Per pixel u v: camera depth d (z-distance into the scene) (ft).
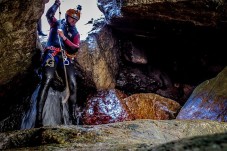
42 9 15.89
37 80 20.21
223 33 21.98
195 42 24.97
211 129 11.87
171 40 25.54
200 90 22.11
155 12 19.90
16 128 19.25
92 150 6.45
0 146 9.04
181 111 21.72
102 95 22.79
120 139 8.36
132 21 22.49
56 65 17.10
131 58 27.14
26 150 7.14
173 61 28.17
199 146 3.01
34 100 19.34
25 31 15.46
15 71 17.15
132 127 10.08
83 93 23.61
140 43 27.84
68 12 17.61
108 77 24.58
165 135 10.27
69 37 17.60
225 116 17.62
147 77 27.66
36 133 9.02
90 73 22.86
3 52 15.21
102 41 25.03
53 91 19.38
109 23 25.20
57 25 17.71
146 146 6.17
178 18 20.27
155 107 22.75
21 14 14.47
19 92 19.53
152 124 10.89
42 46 21.81
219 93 19.72
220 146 2.85
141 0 18.93
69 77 17.47
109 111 21.29
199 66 27.22
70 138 8.30
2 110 19.12
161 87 27.84
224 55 25.81
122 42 27.89
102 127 9.68
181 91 28.09
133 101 22.63
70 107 18.16
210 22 20.15
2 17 13.76
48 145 7.61
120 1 20.43
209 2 17.94
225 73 21.04
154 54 28.32
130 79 27.07
